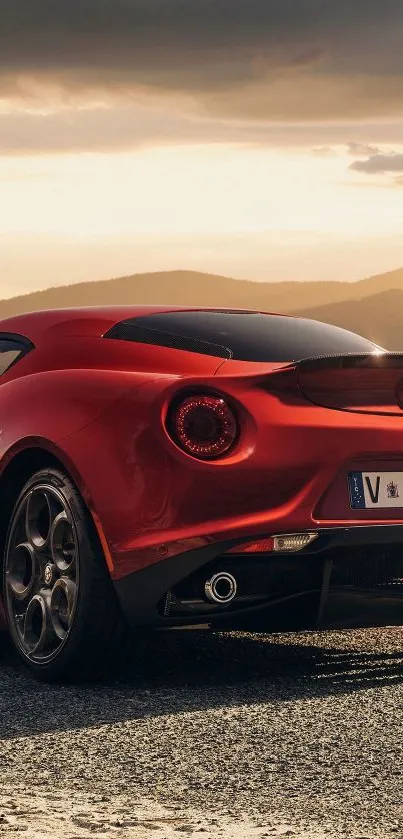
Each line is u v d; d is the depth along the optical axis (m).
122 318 4.48
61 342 4.43
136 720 3.35
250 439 3.78
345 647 4.55
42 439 4.05
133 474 3.81
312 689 3.76
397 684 3.83
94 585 3.86
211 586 3.76
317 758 2.92
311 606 3.92
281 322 4.69
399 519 3.95
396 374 4.07
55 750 3.02
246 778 2.74
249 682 3.89
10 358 4.58
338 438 3.86
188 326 4.40
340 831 2.31
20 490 4.36
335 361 3.91
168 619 3.81
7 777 2.75
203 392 3.82
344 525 3.83
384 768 2.82
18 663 4.39
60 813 2.41
